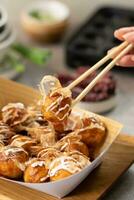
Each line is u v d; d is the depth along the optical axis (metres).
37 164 0.78
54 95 0.80
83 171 0.77
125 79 1.16
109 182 0.81
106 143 0.85
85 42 1.20
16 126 0.87
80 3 1.36
